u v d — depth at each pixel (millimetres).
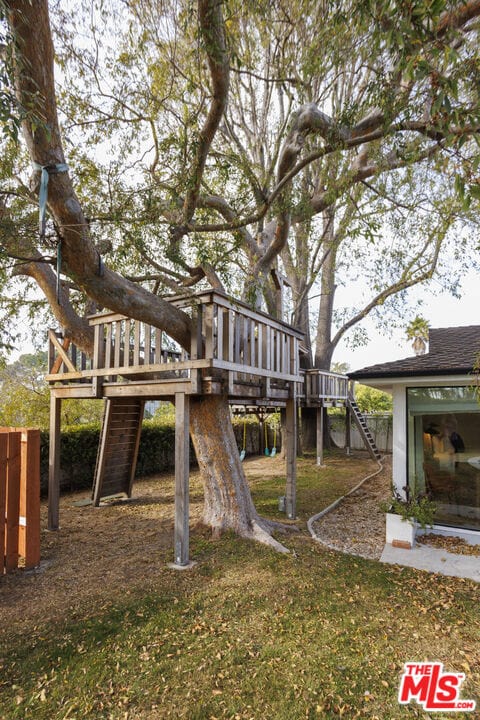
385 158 5730
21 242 3781
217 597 3838
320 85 6359
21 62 2564
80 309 7086
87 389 5773
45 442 8633
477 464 5965
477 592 4098
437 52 2510
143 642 3141
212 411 5672
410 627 3404
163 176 5414
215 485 5695
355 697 2600
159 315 4473
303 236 11844
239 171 5664
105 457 7617
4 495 4418
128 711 2471
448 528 6051
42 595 3904
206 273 6383
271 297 10359
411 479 6340
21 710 2473
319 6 5047
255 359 5762
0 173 4195
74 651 3029
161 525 6238
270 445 17000
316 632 3299
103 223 4449
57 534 5848
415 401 6395
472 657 3021
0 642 3131
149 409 19281
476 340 7520
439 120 2846
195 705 2520
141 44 5145
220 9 3729
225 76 3902
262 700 2566
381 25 3029
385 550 5332
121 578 4262
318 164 7984
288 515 6738
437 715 2465
